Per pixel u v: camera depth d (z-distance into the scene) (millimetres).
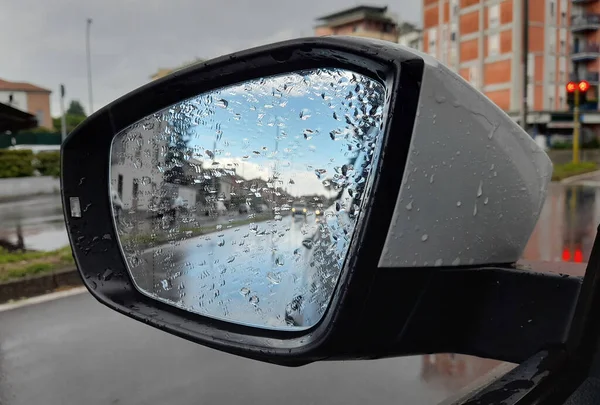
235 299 921
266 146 923
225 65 937
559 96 38469
